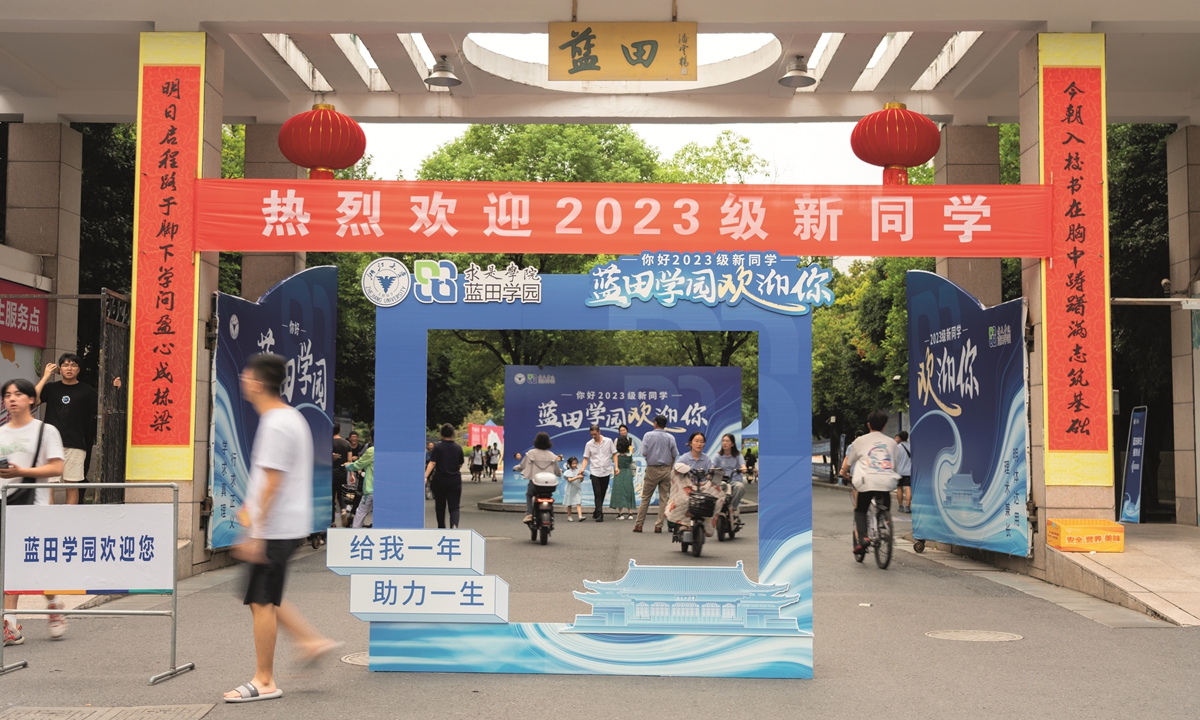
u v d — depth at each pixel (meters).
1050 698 5.42
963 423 12.05
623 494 19.95
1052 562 10.09
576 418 22.41
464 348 30.59
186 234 10.55
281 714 4.99
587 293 6.32
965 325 12.01
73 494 8.58
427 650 6.00
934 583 10.12
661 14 11.00
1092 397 10.39
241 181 10.49
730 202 10.40
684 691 5.57
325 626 7.54
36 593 5.89
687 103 15.66
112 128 19.41
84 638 6.98
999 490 11.12
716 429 22.27
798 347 6.18
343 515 15.40
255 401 5.47
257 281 14.89
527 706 5.20
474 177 26.38
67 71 14.69
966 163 15.12
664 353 31.56
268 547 5.28
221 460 10.98
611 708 5.18
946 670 6.12
